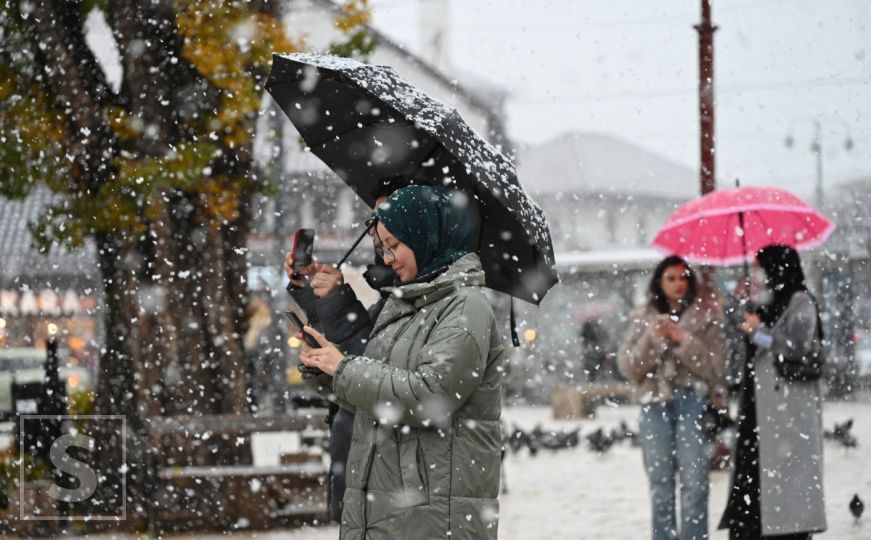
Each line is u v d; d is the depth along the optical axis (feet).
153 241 46.83
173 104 46.44
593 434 67.15
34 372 92.48
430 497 16.78
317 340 17.44
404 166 21.63
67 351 94.02
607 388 101.86
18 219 108.17
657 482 31.89
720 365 31.89
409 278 17.65
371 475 17.17
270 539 38.99
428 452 16.85
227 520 41.37
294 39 46.75
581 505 45.75
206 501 41.57
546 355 123.85
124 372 46.37
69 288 107.96
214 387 46.52
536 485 52.90
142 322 46.34
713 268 48.34
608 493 49.32
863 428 78.38
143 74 46.24
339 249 100.99
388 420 16.65
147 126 46.11
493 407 17.31
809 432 31.07
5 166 46.83
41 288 107.55
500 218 19.89
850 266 114.42
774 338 30.89
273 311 87.76
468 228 17.70
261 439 80.02
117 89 47.98
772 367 31.01
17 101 46.85
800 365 30.94
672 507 31.94
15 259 107.34
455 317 16.85
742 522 31.76
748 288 34.35
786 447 30.91
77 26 46.70
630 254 130.72
